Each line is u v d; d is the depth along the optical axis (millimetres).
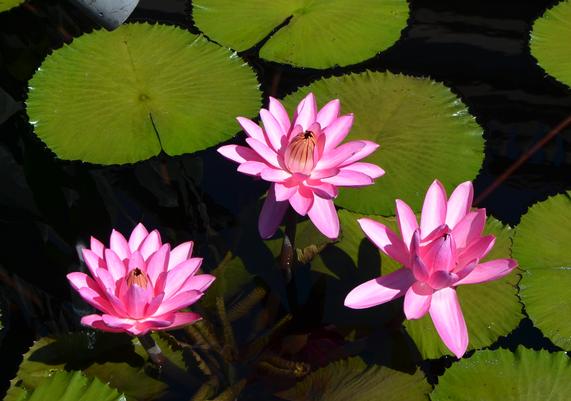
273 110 1622
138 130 1804
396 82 1881
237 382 1577
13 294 1693
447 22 2080
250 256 1728
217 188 1827
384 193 1733
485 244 1474
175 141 1793
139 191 1832
